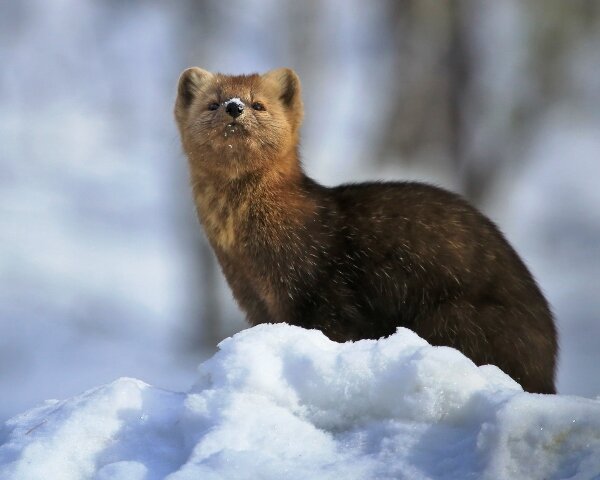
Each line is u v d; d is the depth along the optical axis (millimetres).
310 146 31188
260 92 9086
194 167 8945
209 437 4957
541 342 8289
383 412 5152
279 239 8641
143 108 41250
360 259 8555
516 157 30422
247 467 4723
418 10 26969
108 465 4969
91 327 25312
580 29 29391
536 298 8484
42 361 22266
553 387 8438
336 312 8586
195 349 24906
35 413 5766
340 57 36281
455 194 8883
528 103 29500
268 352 5395
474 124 28062
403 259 8438
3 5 40000
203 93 9234
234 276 9023
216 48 27234
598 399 5449
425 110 27688
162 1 39000
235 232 8773
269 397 5262
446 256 8352
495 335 8156
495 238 8570
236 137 8570
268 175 8711
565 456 4723
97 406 5367
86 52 40969
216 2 27297
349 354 5273
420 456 4855
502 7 28875
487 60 28406
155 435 5258
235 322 25359
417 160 28359
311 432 5078
